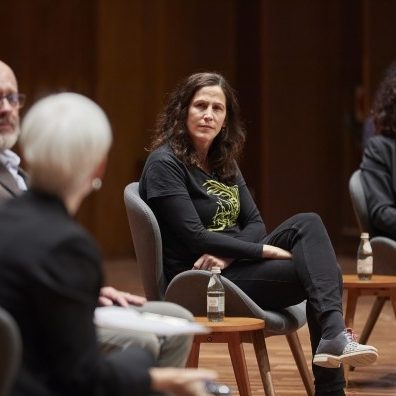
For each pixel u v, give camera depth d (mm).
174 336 7082
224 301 9438
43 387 5062
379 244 12062
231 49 31094
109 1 28969
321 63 30188
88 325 5156
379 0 28953
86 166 5473
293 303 9773
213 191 10273
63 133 5410
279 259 9711
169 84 30578
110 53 29094
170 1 30453
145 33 29859
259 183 30500
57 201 5391
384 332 14992
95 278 5234
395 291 11266
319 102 30234
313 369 9500
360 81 30078
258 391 10852
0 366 4871
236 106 10508
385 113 12812
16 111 7867
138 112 29781
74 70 28453
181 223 9805
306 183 30266
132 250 29875
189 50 31016
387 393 10711
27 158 5453
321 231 9562
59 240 5094
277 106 30203
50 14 28062
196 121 10141
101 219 29219
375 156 12648
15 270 5031
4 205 5371
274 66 30141
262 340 9234
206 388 10242
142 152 29875
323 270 9344
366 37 29031
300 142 30234
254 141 30625
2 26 27469
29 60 27797
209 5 31125
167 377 5391
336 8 30078
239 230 10469
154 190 9914
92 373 5105
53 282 5016
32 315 5062
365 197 12547
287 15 30109
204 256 9820
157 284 9812
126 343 6836
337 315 9164
